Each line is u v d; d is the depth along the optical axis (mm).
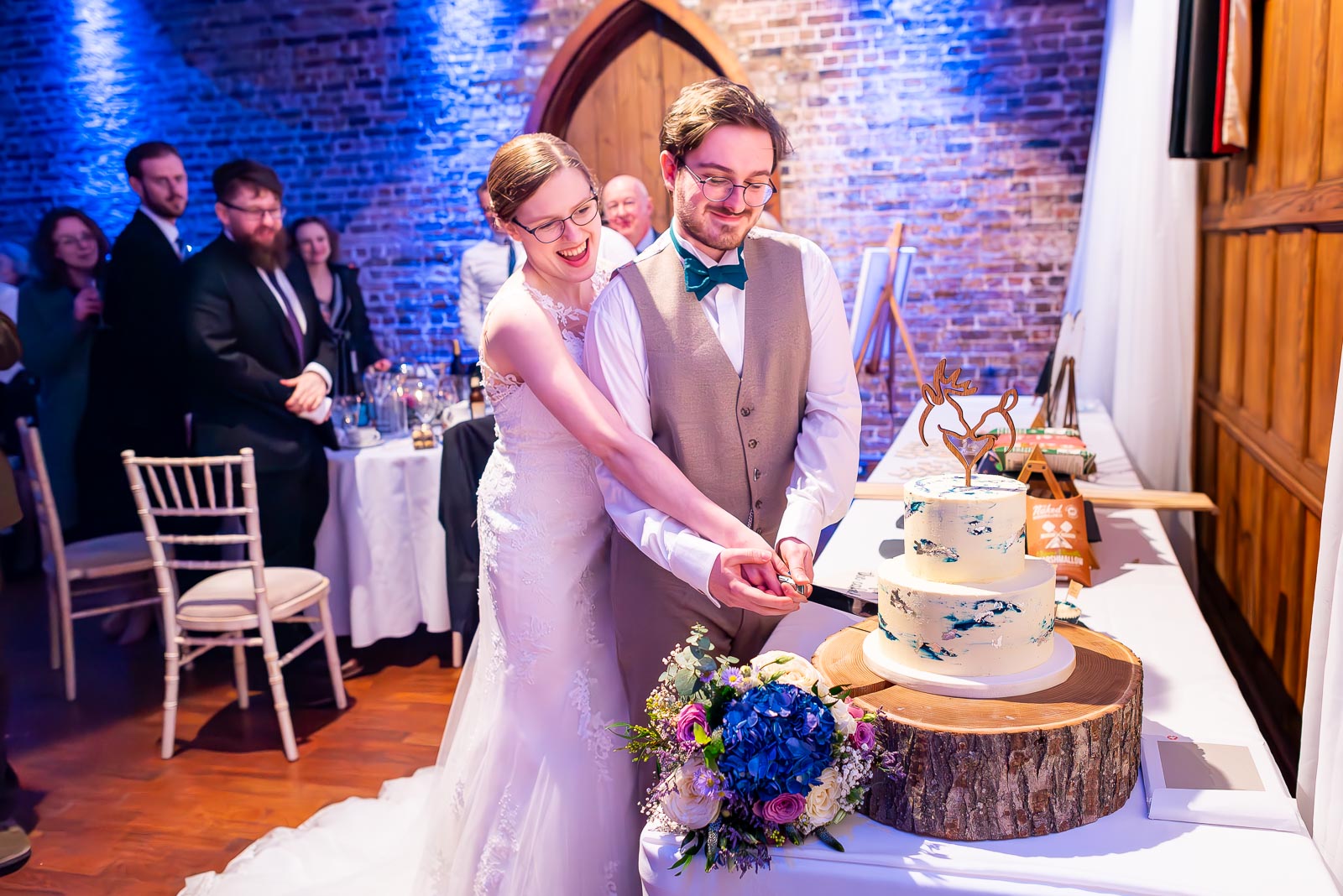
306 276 4000
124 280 4496
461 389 4480
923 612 1247
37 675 3918
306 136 6355
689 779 1160
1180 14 3094
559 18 5949
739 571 1445
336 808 2715
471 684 2129
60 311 5016
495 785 1907
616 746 1862
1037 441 2842
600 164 6168
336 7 6188
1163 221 3703
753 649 1832
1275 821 1184
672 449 1653
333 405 3953
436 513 3652
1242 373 3268
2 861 2570
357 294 5316
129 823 2781
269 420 3645
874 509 2641
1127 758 1230
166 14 6367
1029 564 1337
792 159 5852
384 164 6309
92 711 3543
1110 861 1127
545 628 1858
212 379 3648
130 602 3852
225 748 3213
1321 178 2367
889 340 5121
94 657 4086
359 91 6254
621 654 1775
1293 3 2654
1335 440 1581
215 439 3654
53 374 5047
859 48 5672
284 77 6316
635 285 1627
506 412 1854
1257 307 3035
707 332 1618
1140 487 2742
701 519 1507
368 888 2266
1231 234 3473
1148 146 3691
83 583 4488
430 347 6461
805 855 1171
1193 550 3676
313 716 3432
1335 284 2264
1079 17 5395
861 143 5766
